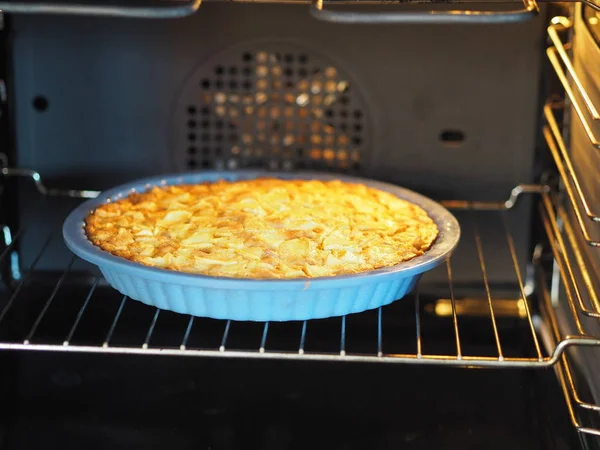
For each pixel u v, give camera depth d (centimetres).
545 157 79
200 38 78
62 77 79
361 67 79
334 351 74
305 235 64
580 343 56
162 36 78
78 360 73
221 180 76
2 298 79
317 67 79
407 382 71
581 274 66
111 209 69
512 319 78
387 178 81
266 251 61
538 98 78
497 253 82
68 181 81
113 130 80
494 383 70
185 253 61
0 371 71
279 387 70
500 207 81
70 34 78
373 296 61
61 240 82
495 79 78
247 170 78
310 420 66
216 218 67
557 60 75
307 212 68
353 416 67
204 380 71
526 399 68
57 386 69
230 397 69
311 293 58
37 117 80
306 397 69
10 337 74
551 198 79
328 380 71
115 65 79
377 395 69
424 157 80
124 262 58
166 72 79
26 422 65
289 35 78
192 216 68
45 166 81
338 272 59
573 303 64
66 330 75
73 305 79
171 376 71
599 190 62
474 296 81
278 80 79
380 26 77
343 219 67
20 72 79
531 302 80
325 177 77
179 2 76
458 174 81
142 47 78
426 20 54
